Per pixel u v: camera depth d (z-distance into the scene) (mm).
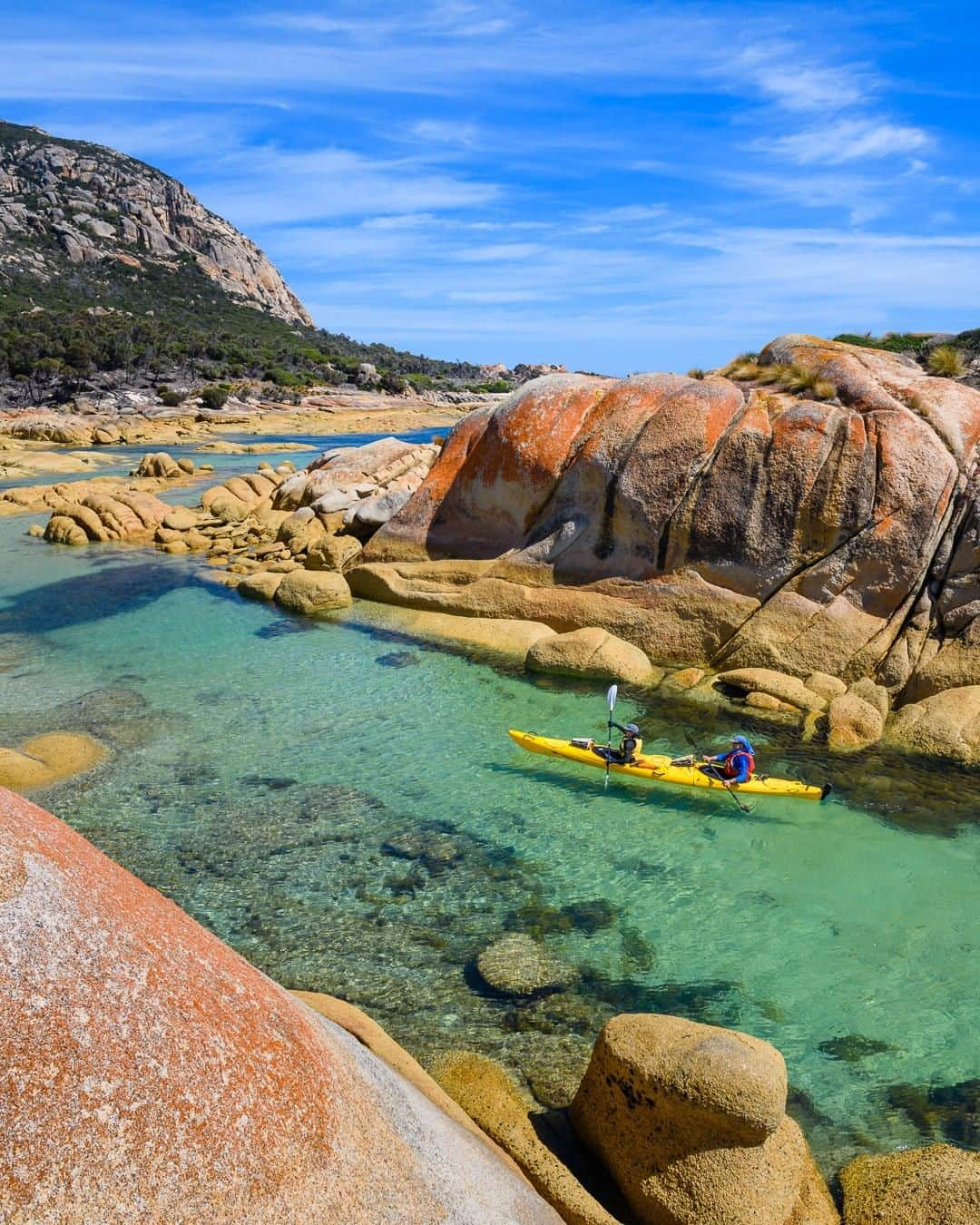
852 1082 7961
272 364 127750
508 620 20453
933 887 10969
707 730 15477
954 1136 7371
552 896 10805
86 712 16016
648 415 20062
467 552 22516
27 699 16656
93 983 3955
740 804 12938
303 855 11594
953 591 16516
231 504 35188
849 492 17406
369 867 11352
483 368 195625
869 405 18109
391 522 23953
